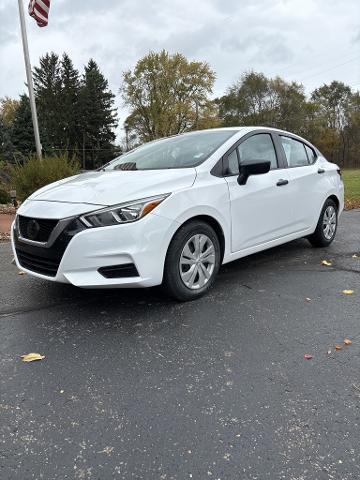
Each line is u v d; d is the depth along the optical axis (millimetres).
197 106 51844
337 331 3146
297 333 3121
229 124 63000
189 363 2721
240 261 5098
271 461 1876
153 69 51281
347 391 2385
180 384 2488
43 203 3520
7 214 11078
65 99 62594
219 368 2652
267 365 2678
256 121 62594
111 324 3324
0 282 4465
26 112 41000
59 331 3223
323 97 68062
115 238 3168
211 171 3879
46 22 12609
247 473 1812
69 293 4047
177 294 3629
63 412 2248
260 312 3510
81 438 2047
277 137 4898
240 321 3340
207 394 2383
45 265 3432
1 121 37031
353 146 67312
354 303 3695
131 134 55562
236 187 4027
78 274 3217
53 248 3250
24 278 4598
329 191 5547
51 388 2475
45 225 3348
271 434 2047
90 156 64562
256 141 4559
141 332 3172
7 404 2326
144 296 3898
